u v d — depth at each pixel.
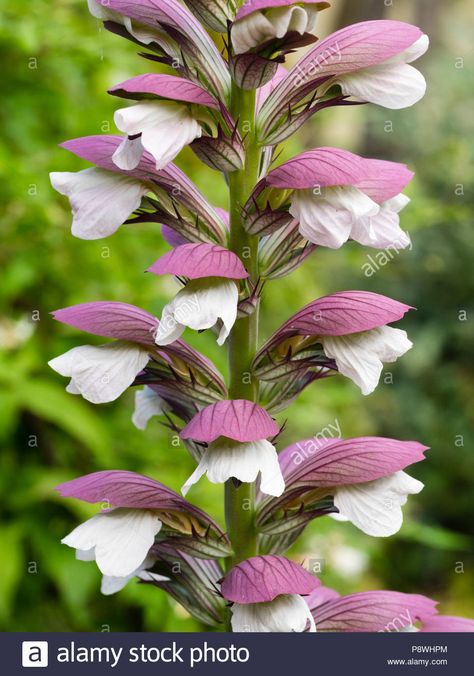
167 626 0.66
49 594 0.69
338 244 0.41
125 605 0.71
